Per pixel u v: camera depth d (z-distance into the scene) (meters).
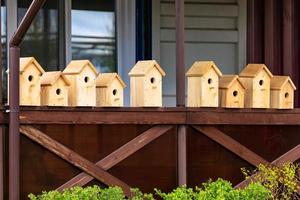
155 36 12.65
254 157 10.05
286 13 12.24
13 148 8.61
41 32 12.12
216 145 9.90
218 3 12.98
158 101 9.59
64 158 9.02
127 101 12.49
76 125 9.12
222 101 9.99
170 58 12.76
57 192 8.30
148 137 9.48
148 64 9.56
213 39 12.97
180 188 8.77
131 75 9.62
